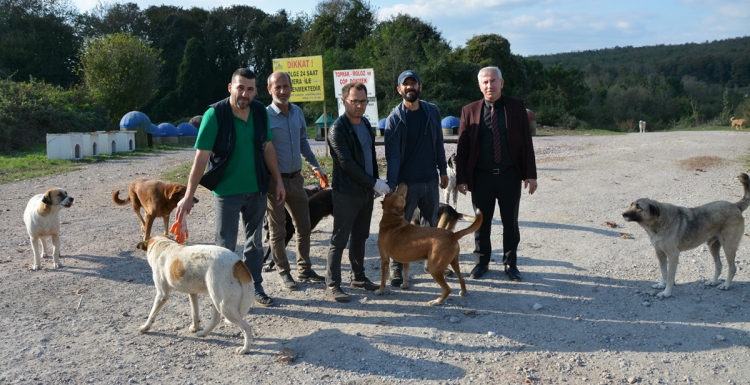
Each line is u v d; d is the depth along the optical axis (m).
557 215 8.96
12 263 6.70
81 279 6.09
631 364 4.16
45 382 3.86
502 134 5.75
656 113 60.75
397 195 5.44
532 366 4.14
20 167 16.48
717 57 91.00
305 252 5.93
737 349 4.32
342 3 55.94
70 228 8.55
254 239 5.23
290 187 5.59
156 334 4.69
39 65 49.47
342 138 5.14
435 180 5.80
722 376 3.97
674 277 5.46
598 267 6.38
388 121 5.59
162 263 4.48
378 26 52.47
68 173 15.27
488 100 5.77
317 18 55.25
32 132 26.66
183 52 57.06
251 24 59.09
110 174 15.03
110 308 5.26
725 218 5.42
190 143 29.50
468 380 3.95
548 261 6.63
